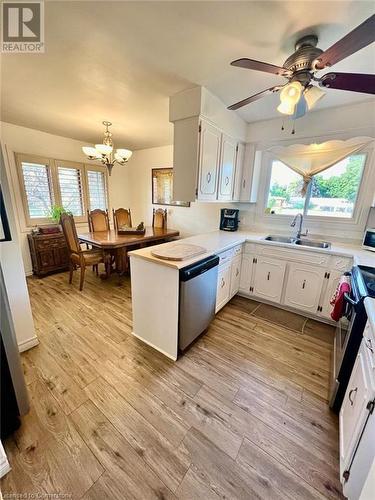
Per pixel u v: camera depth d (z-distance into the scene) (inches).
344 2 43.8
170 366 70.4
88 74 71.7
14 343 48.1
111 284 134.0
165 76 72.3
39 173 144.5
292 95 54.5
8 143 128.4
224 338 85.3
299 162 107.7
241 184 122.0
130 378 65.3
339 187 102.9
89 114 107.8
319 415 55.6
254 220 129.6
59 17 48.8
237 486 41.3
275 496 40.1
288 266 100.7
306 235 112.5
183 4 45.3
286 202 118.2
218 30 52.5
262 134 112.3
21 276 71.8
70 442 47.7
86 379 64.5
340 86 53.3
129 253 76.7
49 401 57.2
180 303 68.5
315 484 42.0
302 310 101.0
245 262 113.1
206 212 155.6
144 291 76.4
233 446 48.0
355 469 36.6
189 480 42.0
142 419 53.2
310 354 77.7
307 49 53.4
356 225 100.0
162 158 177.0
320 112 97.7
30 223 142.9
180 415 54.6
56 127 131.3
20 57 62.7
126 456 45.5
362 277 60.2
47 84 78.4
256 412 55.9
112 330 88.3
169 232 157.9
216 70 68.7
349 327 55.2
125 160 134.0
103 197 187.6
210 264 78.6
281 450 47.5
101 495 39.6
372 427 33.5
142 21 49.9
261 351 78.6
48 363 70.1
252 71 68.9
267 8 45.9
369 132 90.1
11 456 44.8
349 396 46.3
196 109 80.4
